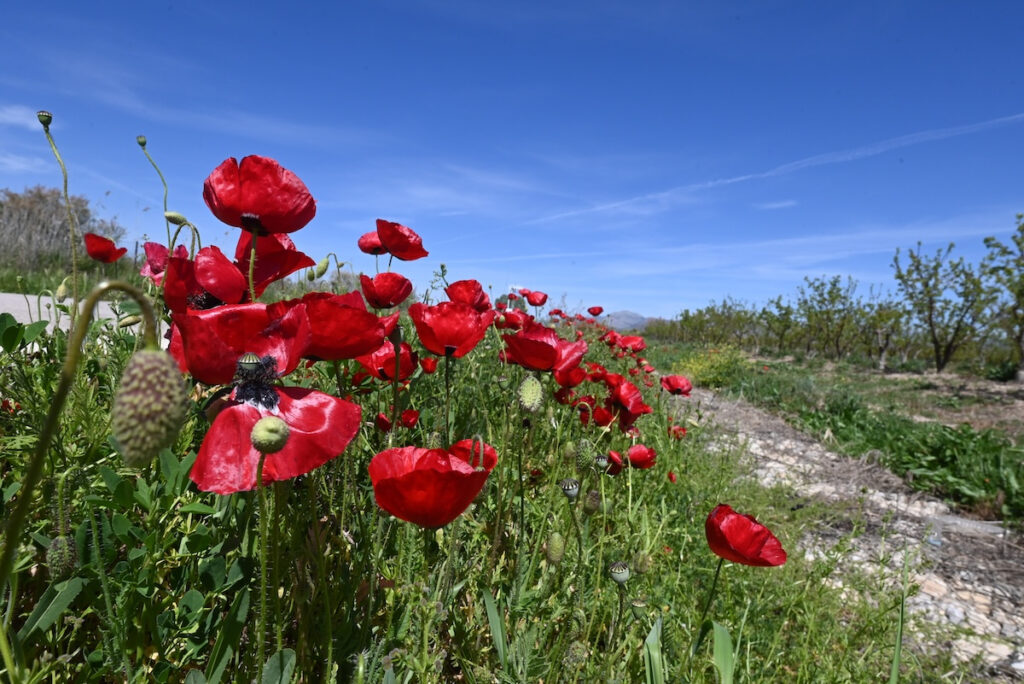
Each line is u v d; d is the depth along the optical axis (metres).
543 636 1.62
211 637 1.25
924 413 10.94
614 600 1.78
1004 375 16.11
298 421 0.98
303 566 1.35
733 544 1.62
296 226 1.23
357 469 1.95
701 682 1.80
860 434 7.70
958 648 2.85
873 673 2.24
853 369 20.66
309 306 1.06
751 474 4.24
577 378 2.37
